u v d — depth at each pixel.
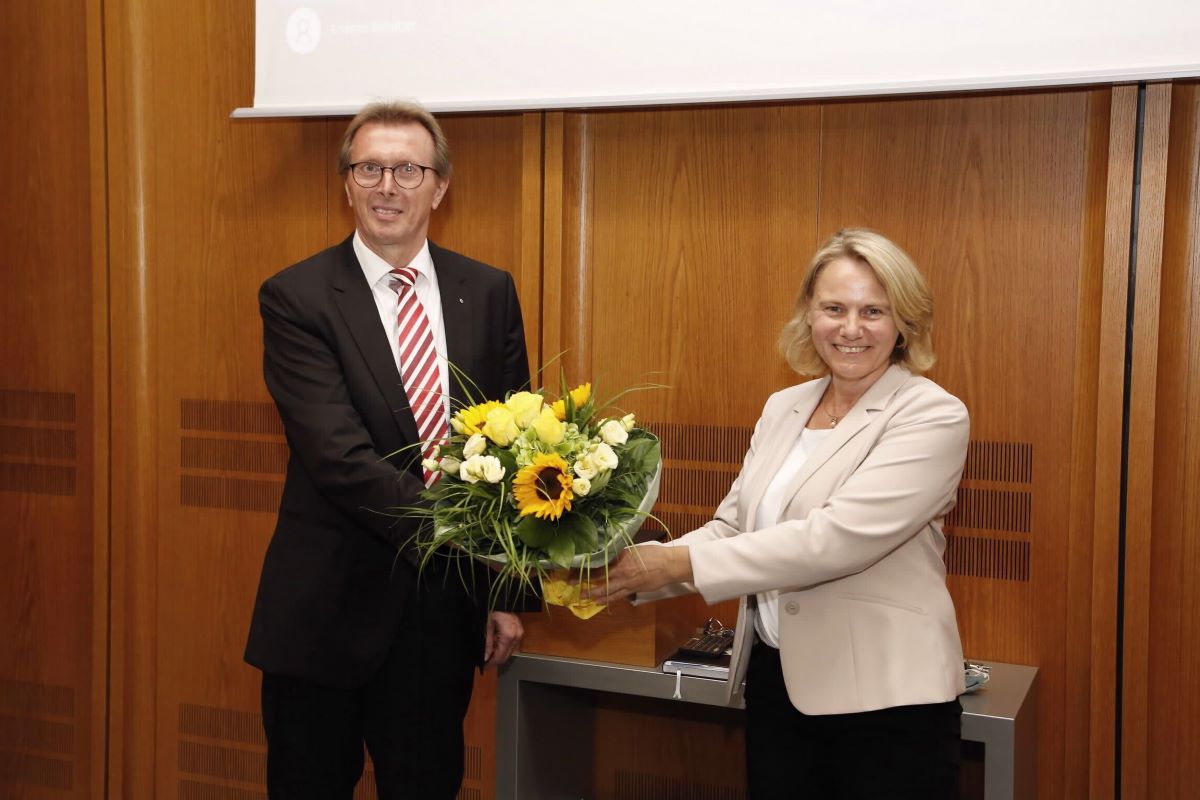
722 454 2.98
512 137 3.12
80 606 3.64
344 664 2.24
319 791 2.33
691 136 2.96
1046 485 2.71
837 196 2.85
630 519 1.90
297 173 3.32
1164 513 2.63
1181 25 2.43
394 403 2.25
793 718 2.03
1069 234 2.66
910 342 2.02
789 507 2.01
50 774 3.71
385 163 2.27
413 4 3.02
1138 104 2.54
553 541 1.85
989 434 2.75
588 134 3.05
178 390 3.48
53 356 3.60
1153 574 2.64
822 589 1.95
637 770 3.17
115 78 3.39
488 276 2.45
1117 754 2.65
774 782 2.03
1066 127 2.65
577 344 3.08
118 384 3.48
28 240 3.59
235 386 3.42
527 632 2.72
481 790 3.22
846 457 1.97
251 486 3.43
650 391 3.04
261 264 3.38
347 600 2.26
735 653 2.12
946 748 1.90
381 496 2.11
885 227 2.81
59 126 3.53
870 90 2.63
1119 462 2.59
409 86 3.04
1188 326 2.59
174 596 3.53
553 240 3.03
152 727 3.56
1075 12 2.49
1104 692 2.63
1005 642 2.77
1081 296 2.65
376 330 2.28
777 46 2.72
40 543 3.67
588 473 1.83
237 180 3.38
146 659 3.54
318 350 2.27
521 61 2.94
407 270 2.34
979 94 2.71
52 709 3.69
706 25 2.77
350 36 3.09
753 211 2.92
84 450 3.59
